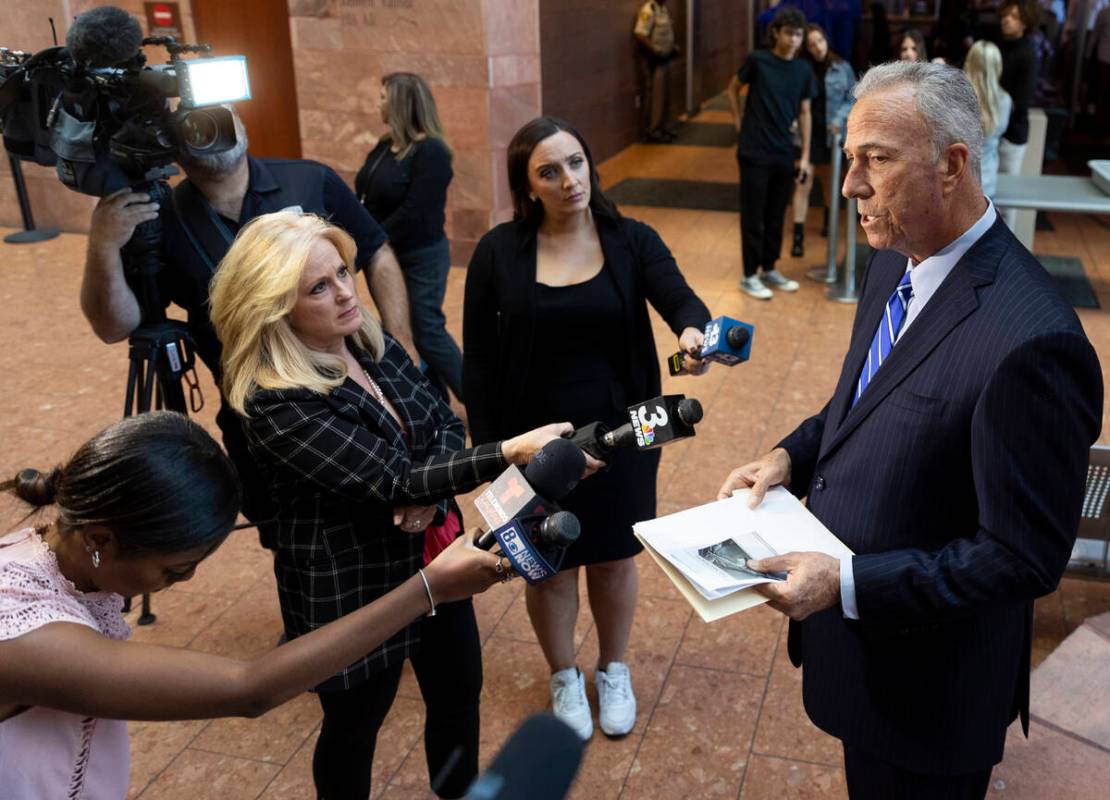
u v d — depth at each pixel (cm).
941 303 171
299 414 202
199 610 357
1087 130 1159
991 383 159
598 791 275
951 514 173
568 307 265
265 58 753
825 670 198
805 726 296
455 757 84
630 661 326
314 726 304
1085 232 791
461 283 693
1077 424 156
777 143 620
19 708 135
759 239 643
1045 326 156
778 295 658
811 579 170
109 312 279
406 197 462
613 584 289
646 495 279
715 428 478
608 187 966
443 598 146
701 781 277
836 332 592
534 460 156
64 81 252
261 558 388
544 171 258
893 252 195
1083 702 290
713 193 934
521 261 268
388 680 221
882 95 165
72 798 143
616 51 1097
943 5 1162
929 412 169
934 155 162
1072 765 269
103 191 262
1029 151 720
